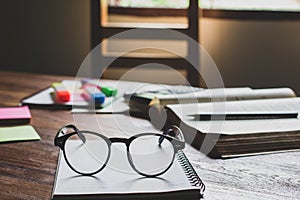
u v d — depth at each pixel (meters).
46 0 2.61
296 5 2.46
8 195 0.63
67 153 0.73
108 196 0.58
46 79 1.61
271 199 0.62
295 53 2.45
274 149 0.83
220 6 2.50
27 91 1.39
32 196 0.62
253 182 0.68
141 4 2.55
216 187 0.66
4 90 1.41
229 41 2.48
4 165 0.75
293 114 0.96
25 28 2.67
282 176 0.70
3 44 2.71
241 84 2.52
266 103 1.05
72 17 2.60
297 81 2.48
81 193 0.59
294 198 0.62
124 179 0.64
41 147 0.85
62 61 2.66
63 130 0.78
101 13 2.38
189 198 0.60
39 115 1.10
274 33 2.44
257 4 2.48
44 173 0.71
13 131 0.96
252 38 2.47
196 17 2.26
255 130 0.85
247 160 0.78
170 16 2.52
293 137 0.85
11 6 2.65
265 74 2.50
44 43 2.66
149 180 0.63
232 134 0.82
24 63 2.71
